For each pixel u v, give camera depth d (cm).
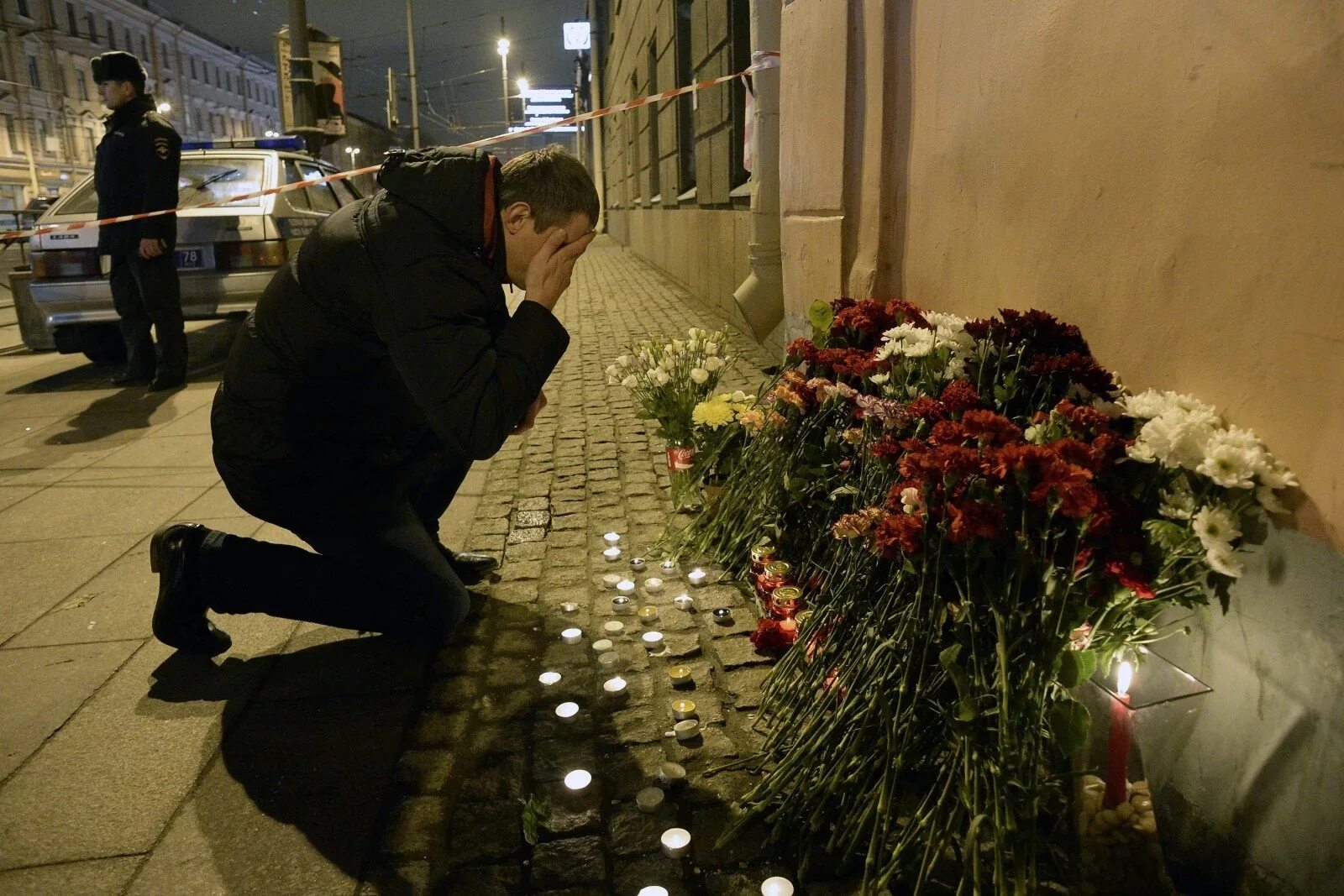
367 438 232
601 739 221
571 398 593
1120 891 158
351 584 240
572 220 196
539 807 195
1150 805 157
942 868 171
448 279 193
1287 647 148
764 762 202
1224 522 139
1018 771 150
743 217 738
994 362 218
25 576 329
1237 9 161
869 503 230
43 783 210
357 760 216
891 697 175
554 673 244
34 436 524
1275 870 151
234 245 676
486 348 196
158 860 185
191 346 862
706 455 336
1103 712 171
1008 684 151
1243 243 162
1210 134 169
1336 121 141
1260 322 158
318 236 205
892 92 320
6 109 4953
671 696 237
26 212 1975
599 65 3130
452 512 386
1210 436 150
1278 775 150
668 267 1355
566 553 335
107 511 398
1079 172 214
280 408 218
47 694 249
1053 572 158
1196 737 167
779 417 289
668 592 297
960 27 271
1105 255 205
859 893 168
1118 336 201
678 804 196
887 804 165
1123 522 151
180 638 249
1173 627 173
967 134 270
